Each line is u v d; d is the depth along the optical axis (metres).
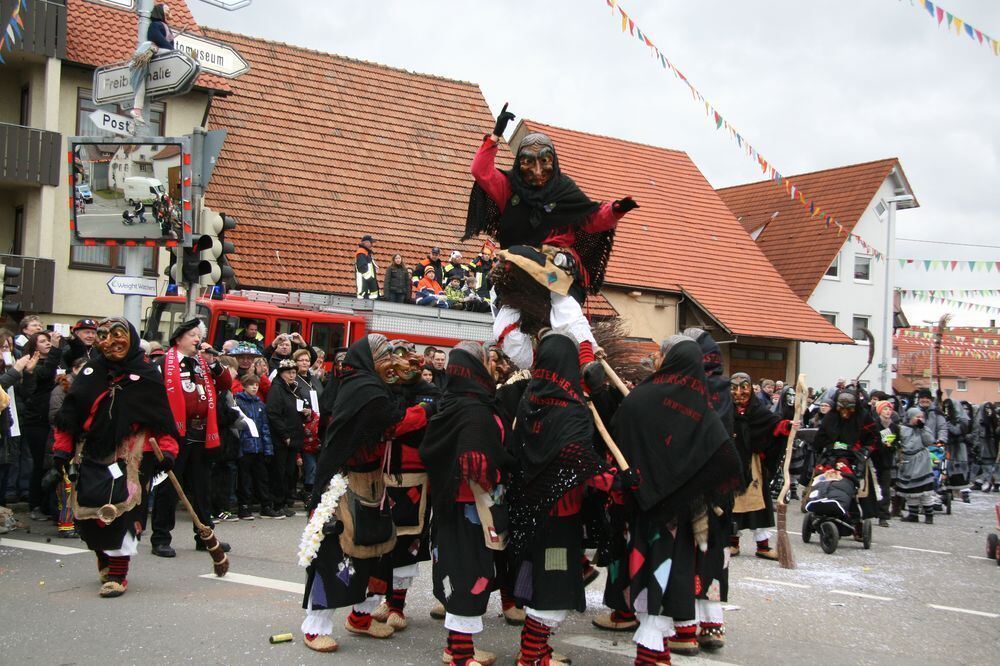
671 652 6.36
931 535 13.75
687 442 5.62
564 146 30.36
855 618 7.76
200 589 7.62
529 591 5.60
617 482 5.54
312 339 17.09
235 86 25.02
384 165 25.58
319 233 23.00
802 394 9.45
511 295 6.00
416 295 19.64
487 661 5.85
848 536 12.15
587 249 6.18
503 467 5.54
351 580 6.00
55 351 10.91
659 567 5.57
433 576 5.73
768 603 8.19
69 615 6.66
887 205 34.25
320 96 26.23
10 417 10.26
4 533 9.91
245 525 11.33
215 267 13.27
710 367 7.84
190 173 12.15
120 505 7.12
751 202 37.97
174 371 8.96
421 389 6.55
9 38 15.15
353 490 6.05
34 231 19.88
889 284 31.72
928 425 17.17
